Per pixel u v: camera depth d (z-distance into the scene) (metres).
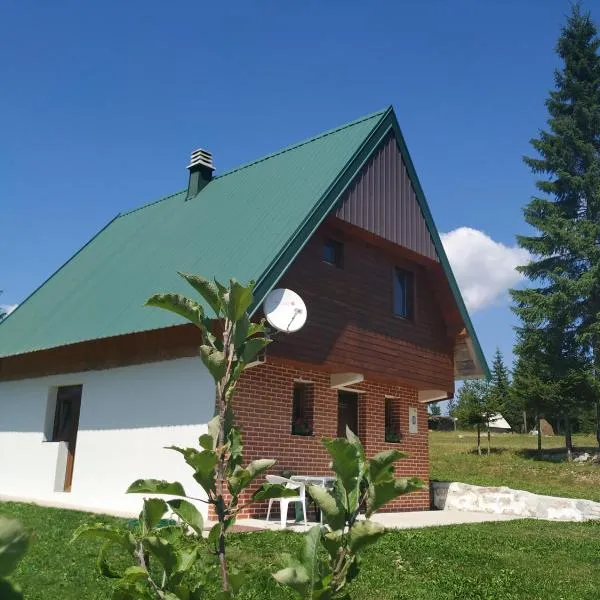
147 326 11.76
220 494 2.93
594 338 34.88
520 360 35.94
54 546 7.92
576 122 38.53
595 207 37.09
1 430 15.91
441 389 16.20
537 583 7.42
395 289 15.48
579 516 14.70
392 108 14.91
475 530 11.40
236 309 3.04
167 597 2.70
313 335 12.56
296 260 12.57
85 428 13.54
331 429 13.55
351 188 13.53
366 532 2.39
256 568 6.95
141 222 18.11
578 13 39.44
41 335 14.91
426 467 16.47
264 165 16.02
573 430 53.81
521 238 37.31
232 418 3.04
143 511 2.82
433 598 6.47
